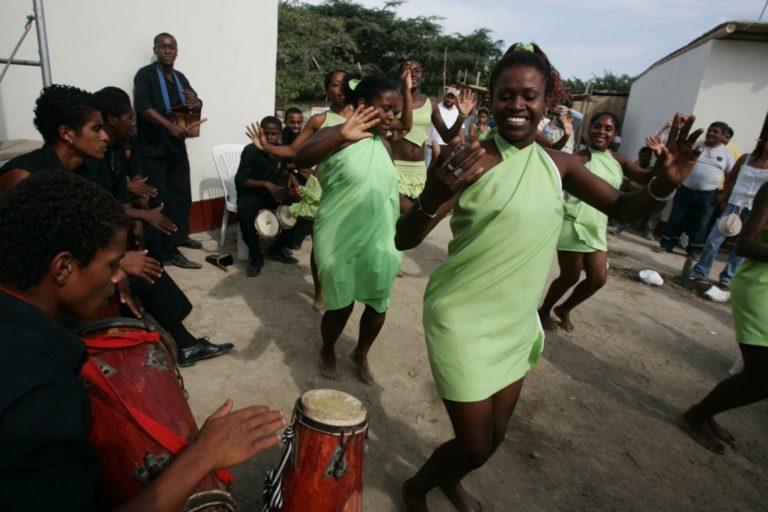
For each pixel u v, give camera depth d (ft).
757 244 9.49
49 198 3.81
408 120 15.28
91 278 4.08
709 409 10.79
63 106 7.93
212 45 18.28
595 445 10.58
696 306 19.92
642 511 8.94
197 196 19.31
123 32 15.62
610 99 53.11
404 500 8.10
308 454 6.26
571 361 14.03
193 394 10.28
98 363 5.78
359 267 10.41
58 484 3.39
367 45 126.93
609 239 29.40
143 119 15.78
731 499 9.51
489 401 6.74
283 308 14.58
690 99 29.86
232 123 19.77
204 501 4.84
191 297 14.48
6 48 13.38
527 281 6.58
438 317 6.78
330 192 10.46
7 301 3.73
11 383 3.32
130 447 5.12
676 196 26.50
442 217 6.29
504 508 8.58
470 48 129.18
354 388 11.32
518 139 6.35
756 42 27.37
